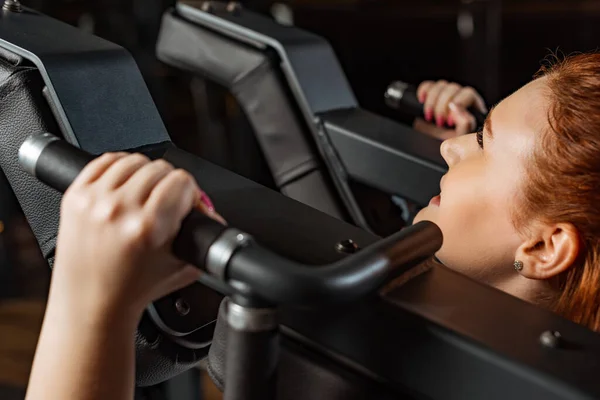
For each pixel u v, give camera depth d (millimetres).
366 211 1165
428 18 2992
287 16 2947
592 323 787
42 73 776
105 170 586
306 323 641
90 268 566
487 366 563
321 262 612
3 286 2242
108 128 785
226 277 533
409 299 608
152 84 2975
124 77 817
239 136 2879
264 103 1201
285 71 1179
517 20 2977
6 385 1777
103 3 2920
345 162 1145
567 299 796
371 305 606
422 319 588
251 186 730
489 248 831
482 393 569
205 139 2885
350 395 630
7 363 1877
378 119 1180
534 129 796
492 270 839
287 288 507
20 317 2113
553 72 833
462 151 887
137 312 593
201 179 739
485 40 2920
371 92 3041
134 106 811
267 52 1190
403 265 601
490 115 851
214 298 772
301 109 1180
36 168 642
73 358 583
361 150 1123
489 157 828
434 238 632
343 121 1156
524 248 803
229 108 2877
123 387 597
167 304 737
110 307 574
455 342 574
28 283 2271
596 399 528
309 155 1177
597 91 766
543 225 789
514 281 833
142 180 562
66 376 585
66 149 635
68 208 575
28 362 1890
